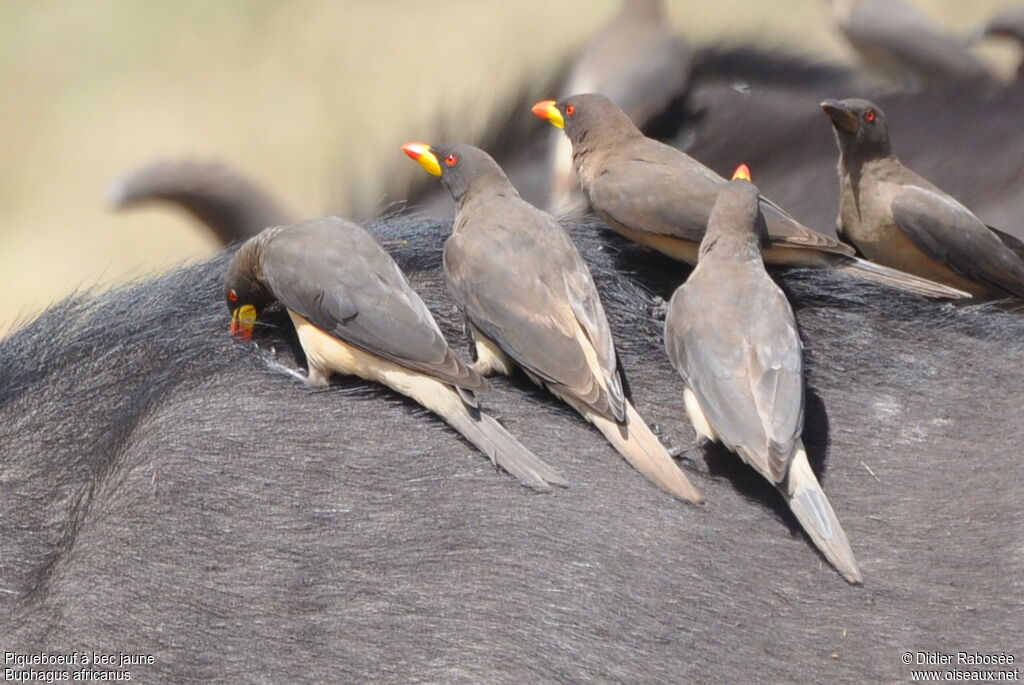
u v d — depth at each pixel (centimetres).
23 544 677
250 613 664
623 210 816
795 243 787
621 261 836
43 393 739
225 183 1496
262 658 655
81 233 2631
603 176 838
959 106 1212
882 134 914
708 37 1347
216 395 739
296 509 692
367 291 717
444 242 821
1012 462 732
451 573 676
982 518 709
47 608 662
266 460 709
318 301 720
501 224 754
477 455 715
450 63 2828
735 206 751
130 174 1487
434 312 791
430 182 1377
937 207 901
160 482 697
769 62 1284
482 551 682
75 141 2850
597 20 2794
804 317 797
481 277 734
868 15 1384
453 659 656
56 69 3106
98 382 745
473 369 708
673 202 803
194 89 3006
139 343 765
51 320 785
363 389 741
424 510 693
